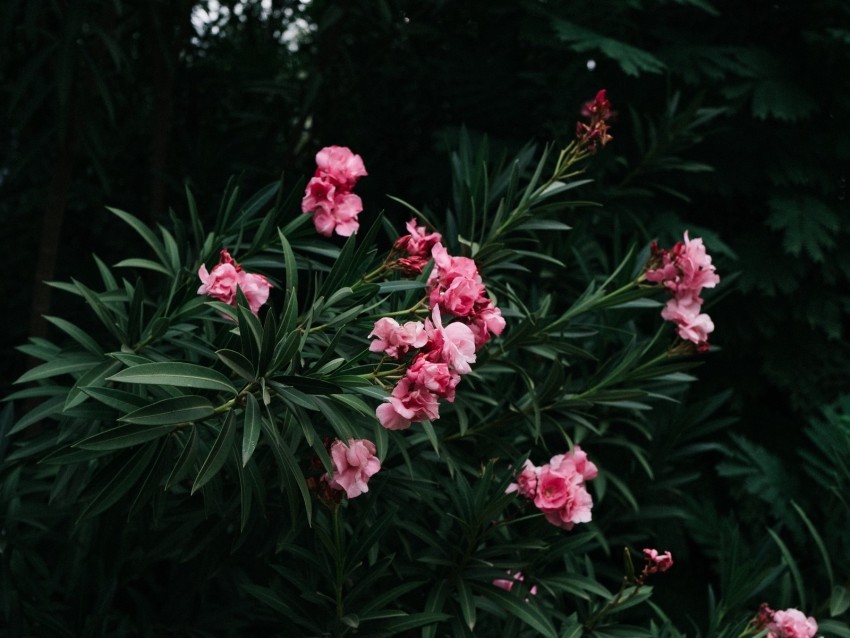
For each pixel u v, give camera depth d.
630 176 2.89
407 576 2.02
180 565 2.15
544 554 2.09
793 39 3.31
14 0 2.50
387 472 1.90
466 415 2.17
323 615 1.83
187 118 3.72
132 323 1.78
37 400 2.77
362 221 3.53
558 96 3.04
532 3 2.95
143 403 1.51
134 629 2.11
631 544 2.58
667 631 2.23
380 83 3.75
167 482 1.43
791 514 2.84
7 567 2.05
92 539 2.11
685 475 2.64
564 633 1.95
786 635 2.01
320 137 3.67
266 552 1.95
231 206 1.96
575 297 2.82
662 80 3.20
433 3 3.40
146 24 3.10
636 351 2.13
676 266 1.99
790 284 3.11
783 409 3.46
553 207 2.04
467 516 1.87
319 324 1.78
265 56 3.70
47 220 2.75
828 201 3.27
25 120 2.55
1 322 3.56
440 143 3.08
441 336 1.38
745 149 3.20
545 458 2.48
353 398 1.48
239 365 1.42
